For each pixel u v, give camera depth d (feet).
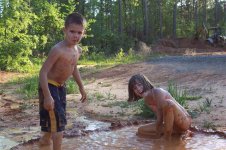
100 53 62.64
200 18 127.65
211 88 22.02
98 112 17.47
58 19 54.65
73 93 23.99
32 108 19.03
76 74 11.73
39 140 12.37
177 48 77.25
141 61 44.50
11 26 44.19
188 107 17.06
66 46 10.96
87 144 12.25
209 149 11.57
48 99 10.50
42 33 54.75
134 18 102.47
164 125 12.76
